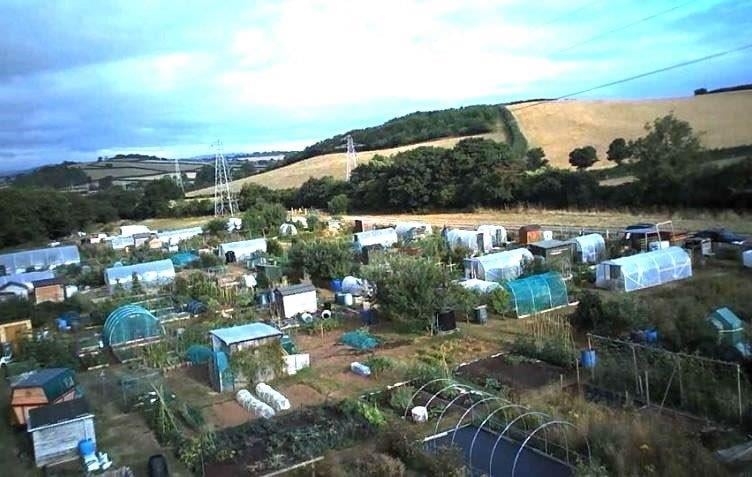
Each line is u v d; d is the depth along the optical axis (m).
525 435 19.31
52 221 97.88
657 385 21.41
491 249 53.28
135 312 34.03
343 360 29.09
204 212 119.81
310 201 117.12
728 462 16.30
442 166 93.50
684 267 38.50
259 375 26.75
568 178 77.69
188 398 25.67
